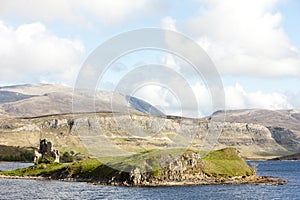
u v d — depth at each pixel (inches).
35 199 3858.3
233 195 4224.9
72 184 4997.5
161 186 4694.9
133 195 4045.3
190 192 4293.8
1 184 5118.1
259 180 5634.8
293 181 6097.4
